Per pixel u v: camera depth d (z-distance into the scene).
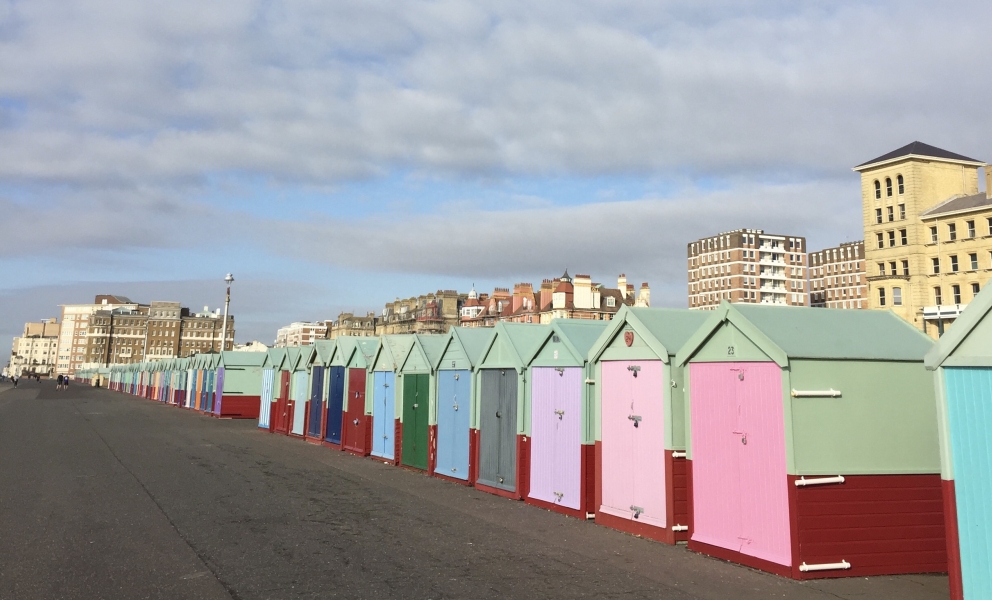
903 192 90.81
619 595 7.56
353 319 132.62
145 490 14.20
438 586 7.79
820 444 8.66
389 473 18.47
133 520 11.20
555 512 13.07
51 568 8.29
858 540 8.59
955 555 6.57
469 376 16.95
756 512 8.96
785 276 140.00
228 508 12.41
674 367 10.68
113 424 33.94
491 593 7.55
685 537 10.40
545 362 13.97
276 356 34.56
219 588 7.59
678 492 10.43
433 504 13.55
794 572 8.30
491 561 9.01
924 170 90.19
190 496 13.60
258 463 19.67
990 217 81.31
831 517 8.55
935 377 6.86
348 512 12.34
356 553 9.29
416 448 19.33
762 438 8.96
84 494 13.55
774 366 8.88
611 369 12.05
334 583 7.85
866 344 9.41
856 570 8.52
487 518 12.19
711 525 9.66
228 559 8.85
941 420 6.77
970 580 6.43
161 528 10.65
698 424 10.07
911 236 89.06
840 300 153.25
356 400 23.88
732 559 9.20
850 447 8.80
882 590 7.93
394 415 20.92
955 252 84.88
